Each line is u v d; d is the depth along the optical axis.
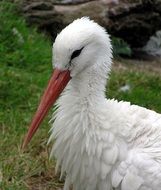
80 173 4.90
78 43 4.67
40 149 6.62
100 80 4.84
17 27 9.38
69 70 4.75
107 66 4.87
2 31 9.02
